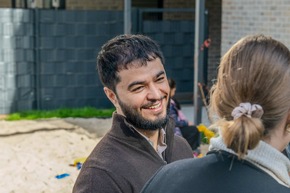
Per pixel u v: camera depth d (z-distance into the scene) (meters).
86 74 11.15
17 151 8.12
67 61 11.02
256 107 1.75
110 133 2.78
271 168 1.79
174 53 11.68
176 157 2.97
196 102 8.64
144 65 2.68
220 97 1.85
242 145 1.73
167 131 2.89
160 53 2.77
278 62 1.77
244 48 1.82
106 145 2.74
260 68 1.77
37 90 10.95
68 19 10.89
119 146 2.72
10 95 10.81
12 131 9.32
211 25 12.66
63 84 11.07
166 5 13.45
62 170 7.29
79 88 11.16
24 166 7.41
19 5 13.01
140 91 2.69
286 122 1.83
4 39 10.62
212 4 12.65
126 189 2.63
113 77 2.72
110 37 11.16
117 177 2.62
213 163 1.85
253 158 1.79
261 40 1.82
